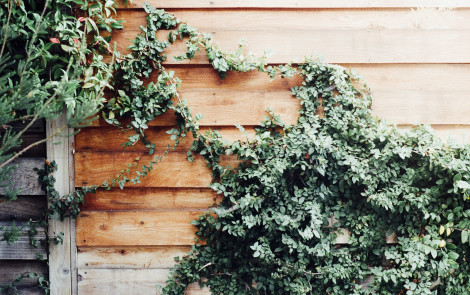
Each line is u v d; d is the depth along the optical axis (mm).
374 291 2355
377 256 2389
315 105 2357
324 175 2311
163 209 2385
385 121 2297
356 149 2289
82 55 2123
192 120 2340
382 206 2275
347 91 2318
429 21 2361
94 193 2344
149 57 2297
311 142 2236
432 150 2223
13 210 2361
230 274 2367
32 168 2336
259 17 2359
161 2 2332
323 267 2314
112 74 2312
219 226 2316
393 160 2285
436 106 2373
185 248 2389
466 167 2195
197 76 2375
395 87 2379
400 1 2354
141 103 2287
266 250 2262
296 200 2275
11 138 1745
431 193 2268
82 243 2365
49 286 2361
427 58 2367
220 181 2367
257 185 2330
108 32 2332
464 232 2205
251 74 2381
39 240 2350
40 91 2021
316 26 2367
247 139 2299
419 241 2293
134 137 2295
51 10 2215
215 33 2354
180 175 2375
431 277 2328
